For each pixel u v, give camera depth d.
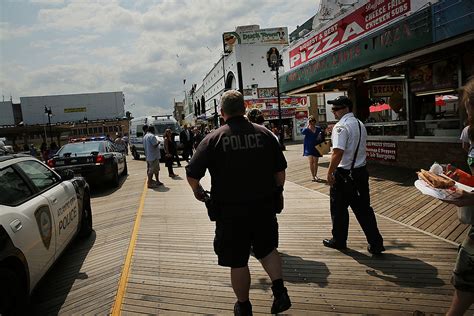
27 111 83.81
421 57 9.27
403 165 10.29
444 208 6.17
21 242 3.31
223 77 47.38
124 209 8.12
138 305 3.61
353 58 10.01
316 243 5.09
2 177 3.70
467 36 6.82
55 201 4.52
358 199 4.52
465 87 2.27
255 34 46.78
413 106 10.07
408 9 8.23
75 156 10.83
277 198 3.06
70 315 3.57
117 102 88.62
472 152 2.31
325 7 12.02
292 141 33.56
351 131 4.36
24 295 3.28
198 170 2.89
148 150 10.82
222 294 3.78
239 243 2.88
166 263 4.66
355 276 3.99
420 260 4.29
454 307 2.43
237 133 2.89
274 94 34.25
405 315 3.22
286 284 3.91
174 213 7.37
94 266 4.79
